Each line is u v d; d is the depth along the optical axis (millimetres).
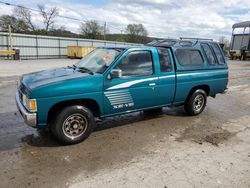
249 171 3736
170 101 5840
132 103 5094
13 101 7500
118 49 5117
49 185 3227
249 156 4242
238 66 25078
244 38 36750
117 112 4980
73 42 39750
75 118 4422
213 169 3754
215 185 3334
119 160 3945
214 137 5070
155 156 4113
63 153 4133
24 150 4203
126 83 4895
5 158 3906
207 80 6434
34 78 4527
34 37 34000
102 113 4777
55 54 37344
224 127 5730
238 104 8164
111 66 4734
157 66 5367
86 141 4648
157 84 5383
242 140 4965
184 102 6227
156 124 5758
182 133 5238
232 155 4254
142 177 3461
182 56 5914
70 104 4457
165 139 4867
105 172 3570
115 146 4469
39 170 3584
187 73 5945
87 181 3332
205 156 4176
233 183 3400
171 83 5648
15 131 5039
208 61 6469
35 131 5055
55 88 4141
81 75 4594
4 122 5551
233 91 10539
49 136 4816
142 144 4594
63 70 5148
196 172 3646
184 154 4223
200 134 5215
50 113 4324
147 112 6695
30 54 33938
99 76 4598
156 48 5449
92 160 3922
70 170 3605
